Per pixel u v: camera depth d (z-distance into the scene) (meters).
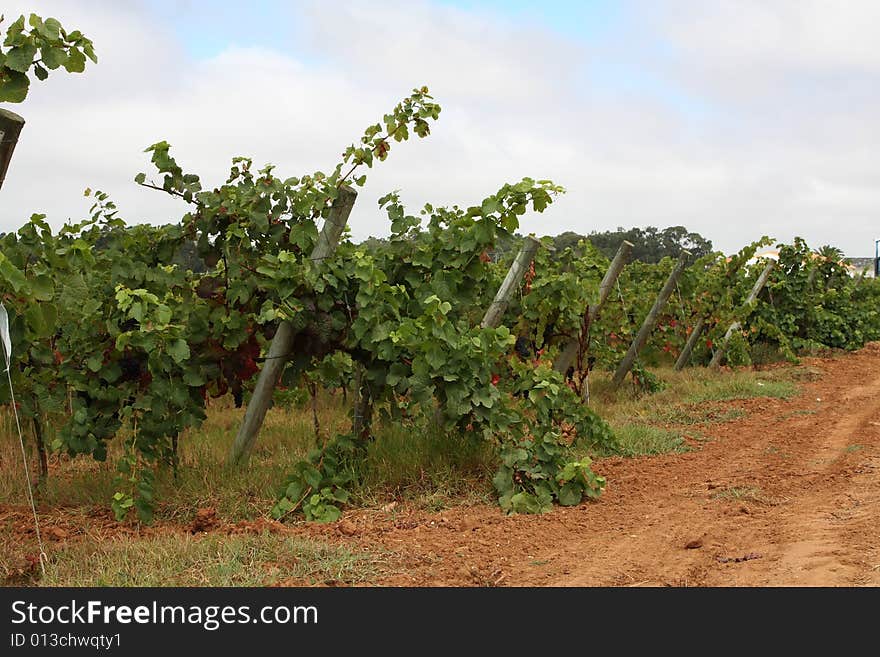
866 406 12.50
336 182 7.26
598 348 13.95
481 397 6.88
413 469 7.11
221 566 5.06
